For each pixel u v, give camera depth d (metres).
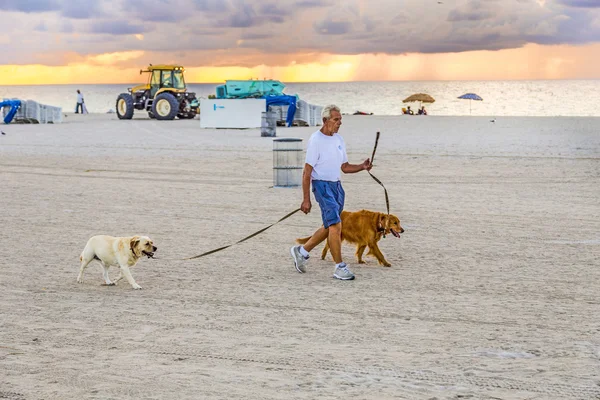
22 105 41.75
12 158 22.16
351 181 16.89
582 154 22.45
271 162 20.83
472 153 22.94
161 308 6.93
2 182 16.75
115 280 7.92
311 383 4.93
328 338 5.96
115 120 46.19
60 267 8.73
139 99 47.84
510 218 11.98
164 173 18.42
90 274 8.40
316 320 6.49
